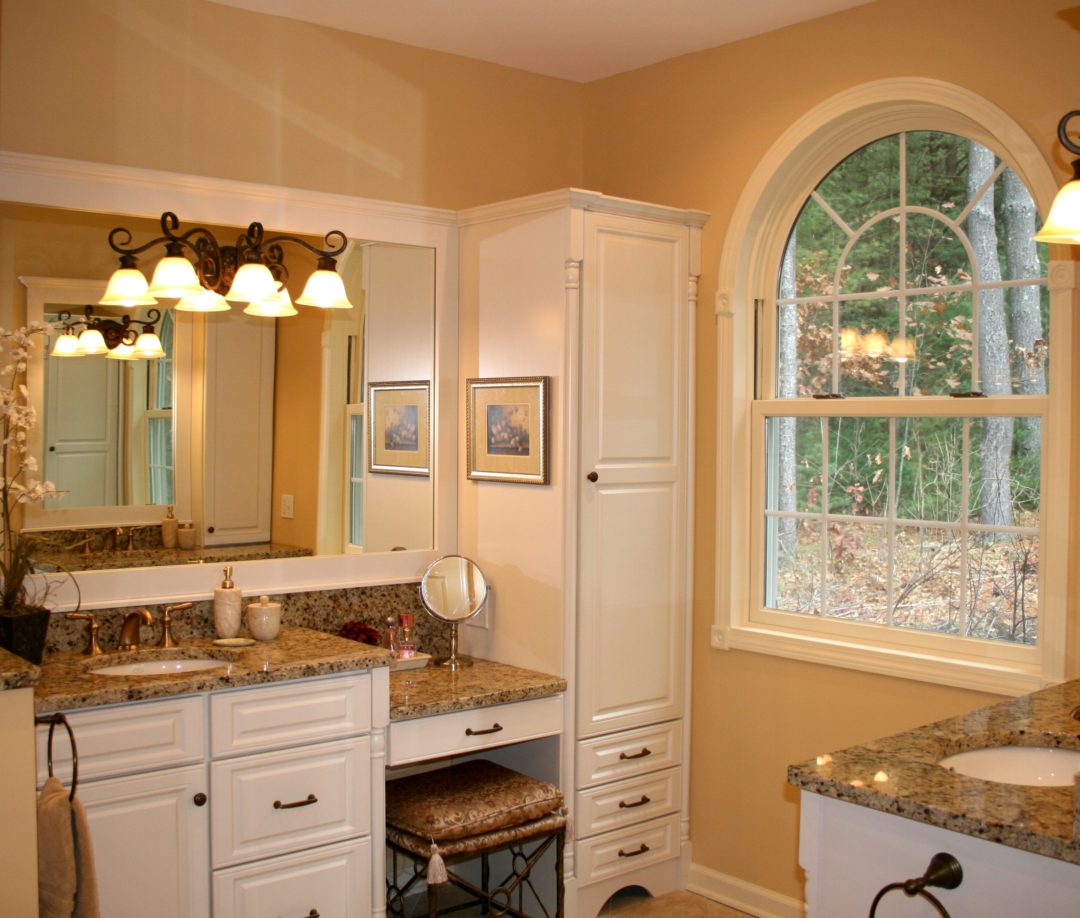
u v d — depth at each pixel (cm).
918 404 327
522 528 348
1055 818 167
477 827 301
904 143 334
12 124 292
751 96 358
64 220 299
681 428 365
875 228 341
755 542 367
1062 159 286
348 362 349
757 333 368
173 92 317
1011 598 310
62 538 300
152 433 314
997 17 298
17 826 202
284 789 281
